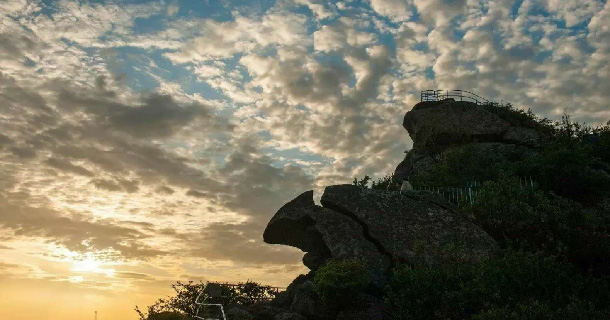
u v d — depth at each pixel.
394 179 41.34
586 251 23.62
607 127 37.22
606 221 27.05
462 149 36.34
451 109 42.59
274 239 30.05
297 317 23.36
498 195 27.33
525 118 41.50
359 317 21.97
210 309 25.48
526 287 19.78
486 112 41.72
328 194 28.67
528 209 25.88
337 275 22.86
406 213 27.17
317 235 28.52
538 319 17.39
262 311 25.17
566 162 31.45
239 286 28.30
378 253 25.70
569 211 25.78
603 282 20.73
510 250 22.81
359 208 27.62
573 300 18.52
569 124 38.41
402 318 21.06
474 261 24.00
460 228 26.02
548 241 24.31
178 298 28.23
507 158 37.19
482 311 18.50
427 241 25.50
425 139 41.47
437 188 31.64
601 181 30.58
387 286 22.94
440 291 21.03
